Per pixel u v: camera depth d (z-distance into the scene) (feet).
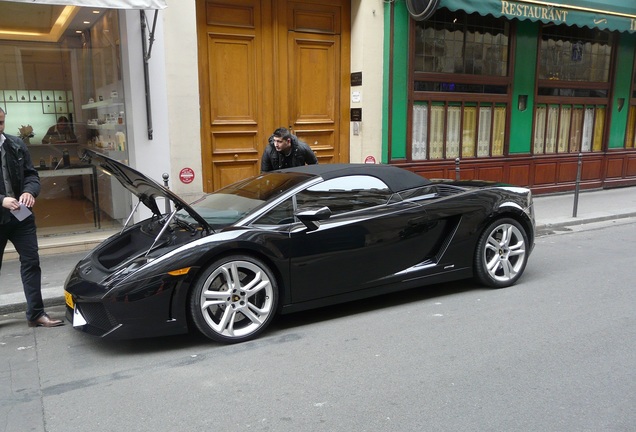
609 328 14.61
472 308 16.29
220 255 13.55
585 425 9.84
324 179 15.78
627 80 41.32
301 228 14.57
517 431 9.67
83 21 24.22
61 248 22.70
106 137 25.49
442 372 12.05
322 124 30.19
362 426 9.91
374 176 16.61
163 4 19.54
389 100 30.68
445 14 32.42
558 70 37.96
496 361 12.58
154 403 10.89
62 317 16.26
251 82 27.76
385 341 13.88
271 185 16.05
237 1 26.78
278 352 13.30
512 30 34.99
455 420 10.05
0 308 16.48
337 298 15.24
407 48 30.96
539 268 20.89
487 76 34.58
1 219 14.20
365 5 29.25
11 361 13.10
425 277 16.61
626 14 35.45
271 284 14.15
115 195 24.80
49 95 24.76
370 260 15.57
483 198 17.57
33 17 23.65
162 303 12.95
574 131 39.83
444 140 33.96
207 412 10.51
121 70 23.82
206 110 26.76
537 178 38.17
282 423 10.06
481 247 17.54
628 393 11.03
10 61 24.11
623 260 22.12
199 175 25.57
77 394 11.35
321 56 29.66
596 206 34.27
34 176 14.96
